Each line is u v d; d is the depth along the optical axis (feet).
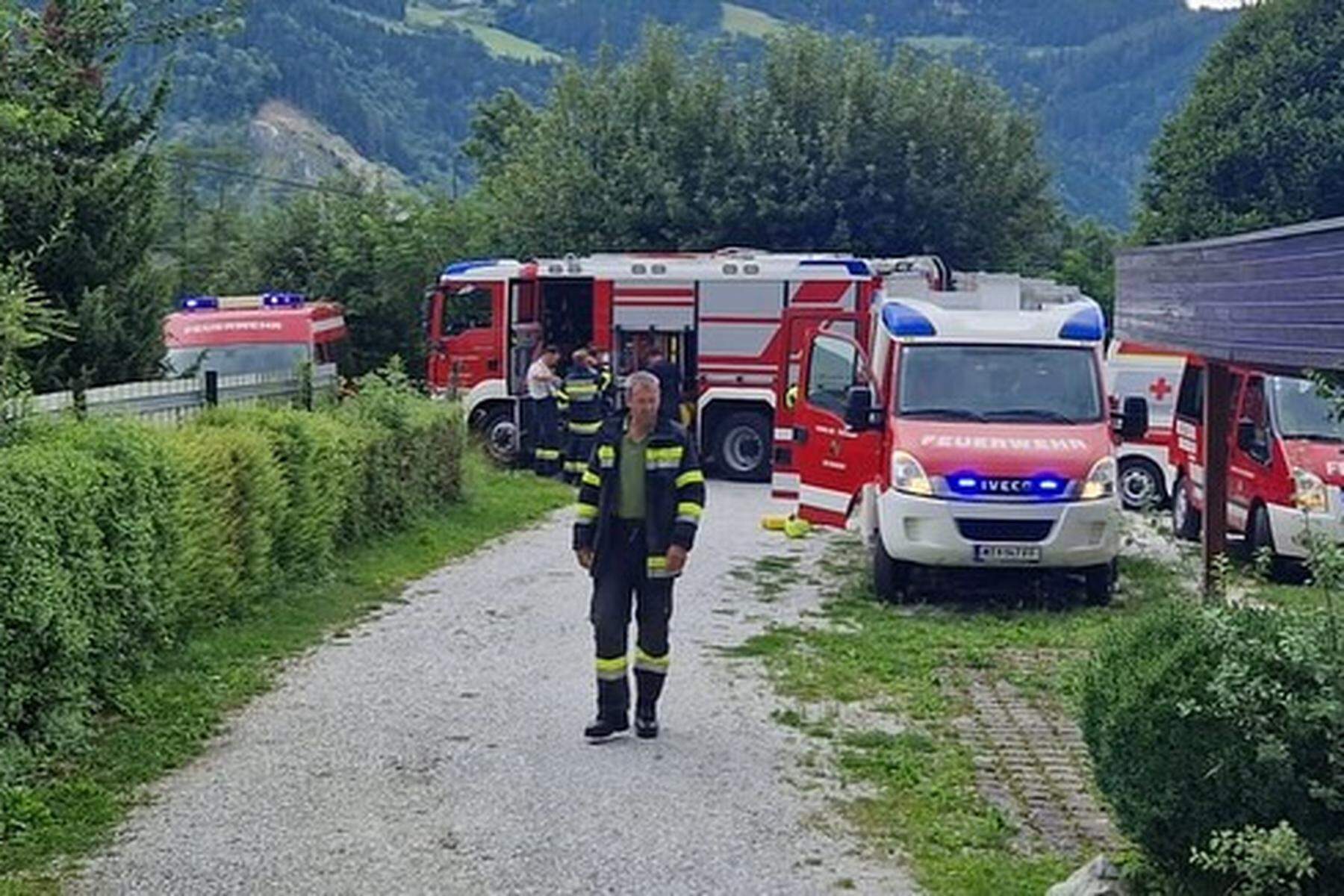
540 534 61.21
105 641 30.68
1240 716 18.74
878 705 33.19
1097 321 49.73
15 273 39.11
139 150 57.06
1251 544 54.34
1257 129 127.44
